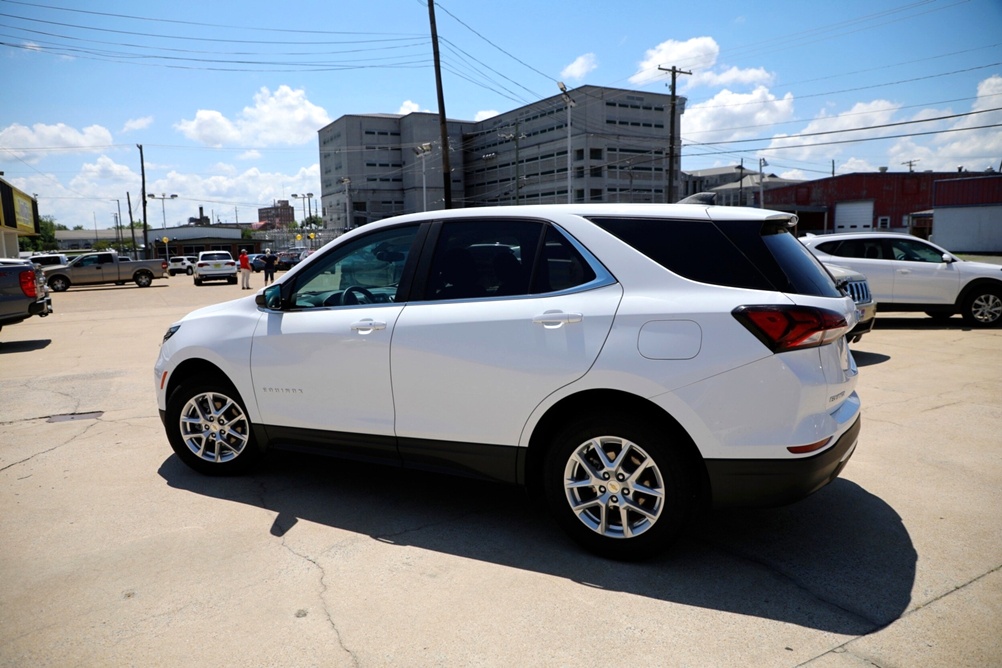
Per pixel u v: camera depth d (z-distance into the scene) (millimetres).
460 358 3551
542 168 98875
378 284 4070
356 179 119938
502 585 3131
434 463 3758
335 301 4203
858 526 3717
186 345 4566
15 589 3152
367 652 2631
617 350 3176
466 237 3775
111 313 18031
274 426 4301
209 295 25656
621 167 94375
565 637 2711
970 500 4059
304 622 2844
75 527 3844
